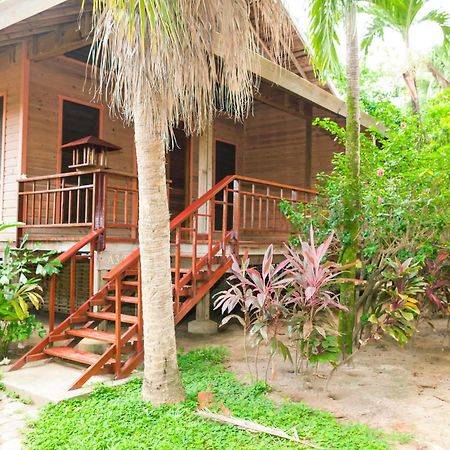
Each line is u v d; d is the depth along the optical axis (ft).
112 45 10.77
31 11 17.03
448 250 16.92
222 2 10.61
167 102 10.96
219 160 31.40
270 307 13.01
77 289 24.54
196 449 9.53
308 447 9.63
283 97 26.03
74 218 23.08
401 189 17.07
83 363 14.80
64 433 10.37
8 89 22.12
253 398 12.49
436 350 17.94
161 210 11.91
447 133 19.56
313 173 30.91
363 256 17.26
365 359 16.58
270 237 31.09
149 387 12.01
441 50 40.19
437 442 10.12
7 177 21.99
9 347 18.44
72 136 23.43
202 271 17.80
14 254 17.83
